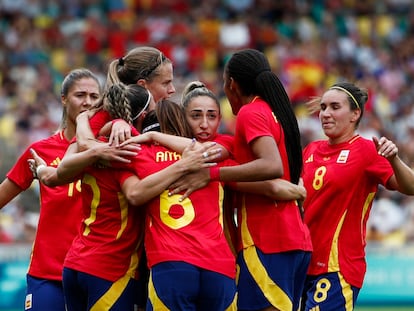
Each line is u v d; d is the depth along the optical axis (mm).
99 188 21938
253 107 21812
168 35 79000
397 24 87375
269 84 22203
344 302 24188
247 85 22422
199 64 76750
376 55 81938
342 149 24656
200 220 21344
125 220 21938
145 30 78812
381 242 47812
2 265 41000
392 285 42031
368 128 64000
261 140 21359
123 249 21969
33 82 71750
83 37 77938
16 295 40875
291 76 75938
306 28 83938
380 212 50438
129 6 84062
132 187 21297
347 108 24672
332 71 78000
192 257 20969
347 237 24359
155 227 21359
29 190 48375
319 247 24422
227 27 81750
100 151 21453
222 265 21172
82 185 22266
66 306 22719
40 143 25672
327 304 24109
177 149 21656
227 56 77250
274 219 22109
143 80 24375
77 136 22453
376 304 41906
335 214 24344
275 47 81312
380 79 78000
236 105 22891
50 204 24750
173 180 21172
